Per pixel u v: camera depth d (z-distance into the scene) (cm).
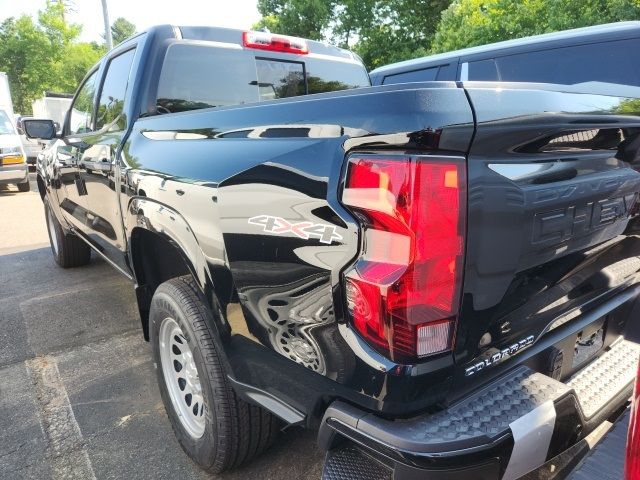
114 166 292
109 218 323
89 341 382
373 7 1912
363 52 1922
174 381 248
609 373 204
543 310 178
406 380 139
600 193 182
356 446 164
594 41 482
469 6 1272
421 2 1894
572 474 153
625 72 464
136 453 254
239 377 193
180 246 215
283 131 168
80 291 493
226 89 318
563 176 167
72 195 418
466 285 142
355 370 146
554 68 511
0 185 1280
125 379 326
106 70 355
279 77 343
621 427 173
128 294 480
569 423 161
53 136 450
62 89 3806
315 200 149
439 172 131
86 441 264
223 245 184
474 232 140
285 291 163
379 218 134
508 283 154
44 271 565
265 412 211
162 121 252
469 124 131
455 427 144
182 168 212
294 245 157
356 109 143
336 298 147
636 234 216
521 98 147
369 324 140
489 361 159
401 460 139
